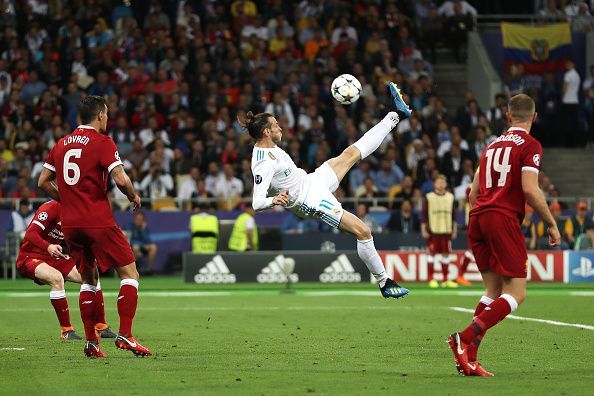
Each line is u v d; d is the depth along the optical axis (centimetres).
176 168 9075
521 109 3281
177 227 8744
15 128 9444
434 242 7844
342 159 3878
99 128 3634
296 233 8519
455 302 6372
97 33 10344
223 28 10450
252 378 3139
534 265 8150
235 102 9862
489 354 3747
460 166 9362
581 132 10738
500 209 3253
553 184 10519
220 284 7919
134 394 2834
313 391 2875
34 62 10075
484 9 12194
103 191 3600
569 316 5353
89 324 3653
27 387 2958
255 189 3681
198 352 3819
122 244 3588
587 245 8412
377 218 8619
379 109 9900
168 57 10075
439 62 11425
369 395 2808
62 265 4403
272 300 6538
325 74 10062
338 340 4234
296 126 9719
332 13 10862
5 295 7025
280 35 10556
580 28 11406
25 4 10525
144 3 10719
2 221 8488
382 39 10619
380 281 3753
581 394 2822
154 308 5938
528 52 11225
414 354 3759
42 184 3681
